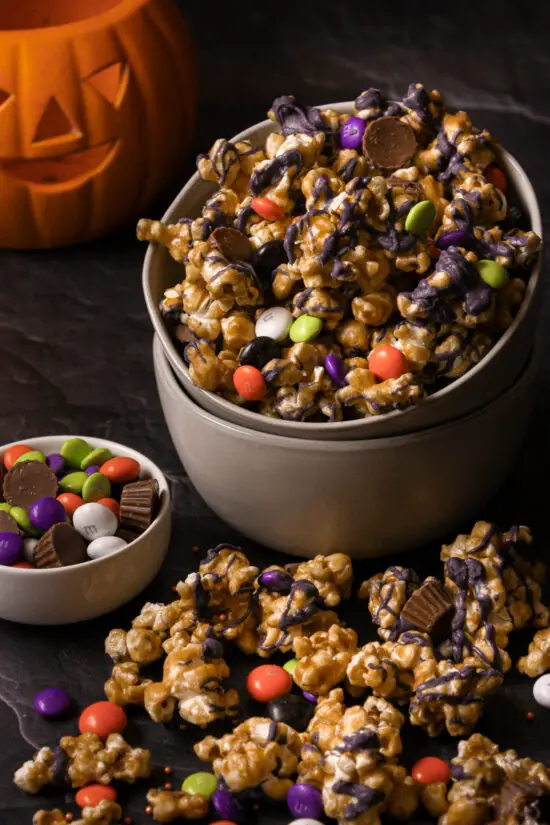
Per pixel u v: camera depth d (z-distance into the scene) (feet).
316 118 2.69
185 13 4.02
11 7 3.39
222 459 2.56
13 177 3.25
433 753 2.44
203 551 2.72
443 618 2.52
